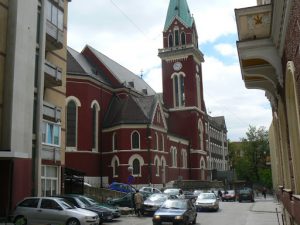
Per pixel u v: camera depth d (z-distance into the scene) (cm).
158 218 2131
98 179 5375
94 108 5509
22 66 2564
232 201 5388
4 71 2488
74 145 5125
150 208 2897
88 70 5703
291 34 855
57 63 3372
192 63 7650
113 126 5478
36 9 2784
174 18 7788
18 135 2484
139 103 5703
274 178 4753
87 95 5297
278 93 1379
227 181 8919
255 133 8744
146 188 4284
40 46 2886
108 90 5944
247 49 1190
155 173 5472
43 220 2048
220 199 5516
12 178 2333
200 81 8088
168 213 2144
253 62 1306
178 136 6944
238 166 8994
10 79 2473
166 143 6016
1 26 2478
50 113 3003
